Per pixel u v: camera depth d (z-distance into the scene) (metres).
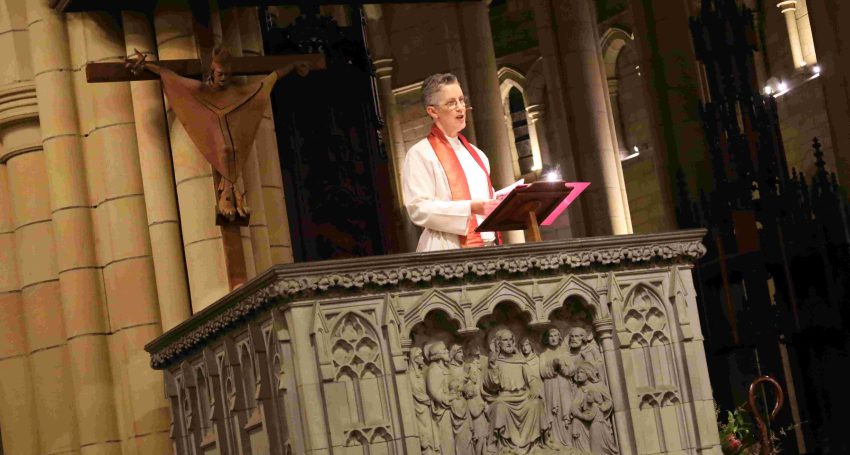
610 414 8.72
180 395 10.23
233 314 8.62
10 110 13.66
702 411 8.79
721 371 18.08
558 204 8.78
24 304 13.88
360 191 15.43
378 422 7.93
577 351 8.75
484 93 27.77
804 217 18.02
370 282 8.07
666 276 9.01
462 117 9.80
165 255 12.48
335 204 15.21
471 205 9.28
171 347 10.02
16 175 13.81
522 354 8.57
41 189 13.73
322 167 15.23
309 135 15.25
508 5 34.84
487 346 8.52
